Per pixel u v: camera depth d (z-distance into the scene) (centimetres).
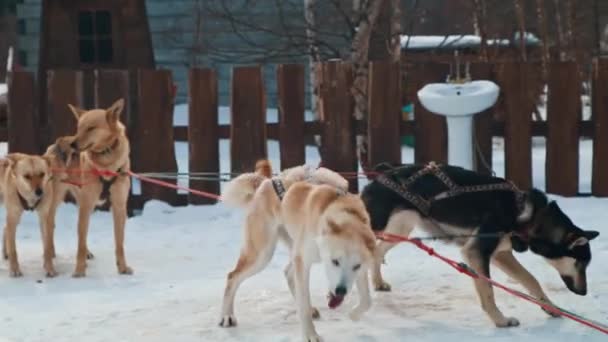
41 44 1684
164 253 934
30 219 1099
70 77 1132
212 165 1142
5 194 849
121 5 1670
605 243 906
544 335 625
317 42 1391
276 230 654
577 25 2125
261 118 1133
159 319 687
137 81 1138
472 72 1132
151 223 1073
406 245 921
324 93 1140
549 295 732
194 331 653
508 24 2038
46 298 766
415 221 715
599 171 1127
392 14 1362
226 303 665
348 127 1137
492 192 677
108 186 848
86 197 845
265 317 685
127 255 930
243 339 631
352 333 637
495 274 808
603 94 1117
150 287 797
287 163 1142
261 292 756
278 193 643
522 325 651
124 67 1691
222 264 882
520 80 1128
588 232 677
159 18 1903
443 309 698
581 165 1383
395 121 1131
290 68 1132
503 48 1945
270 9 1805
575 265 675
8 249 855
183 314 698
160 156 1141
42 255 938
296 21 1780
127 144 876
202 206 1134
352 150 1141
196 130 1138
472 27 2498
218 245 963
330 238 567
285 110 1134
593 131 1127
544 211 673
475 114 1108
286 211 630
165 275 845
